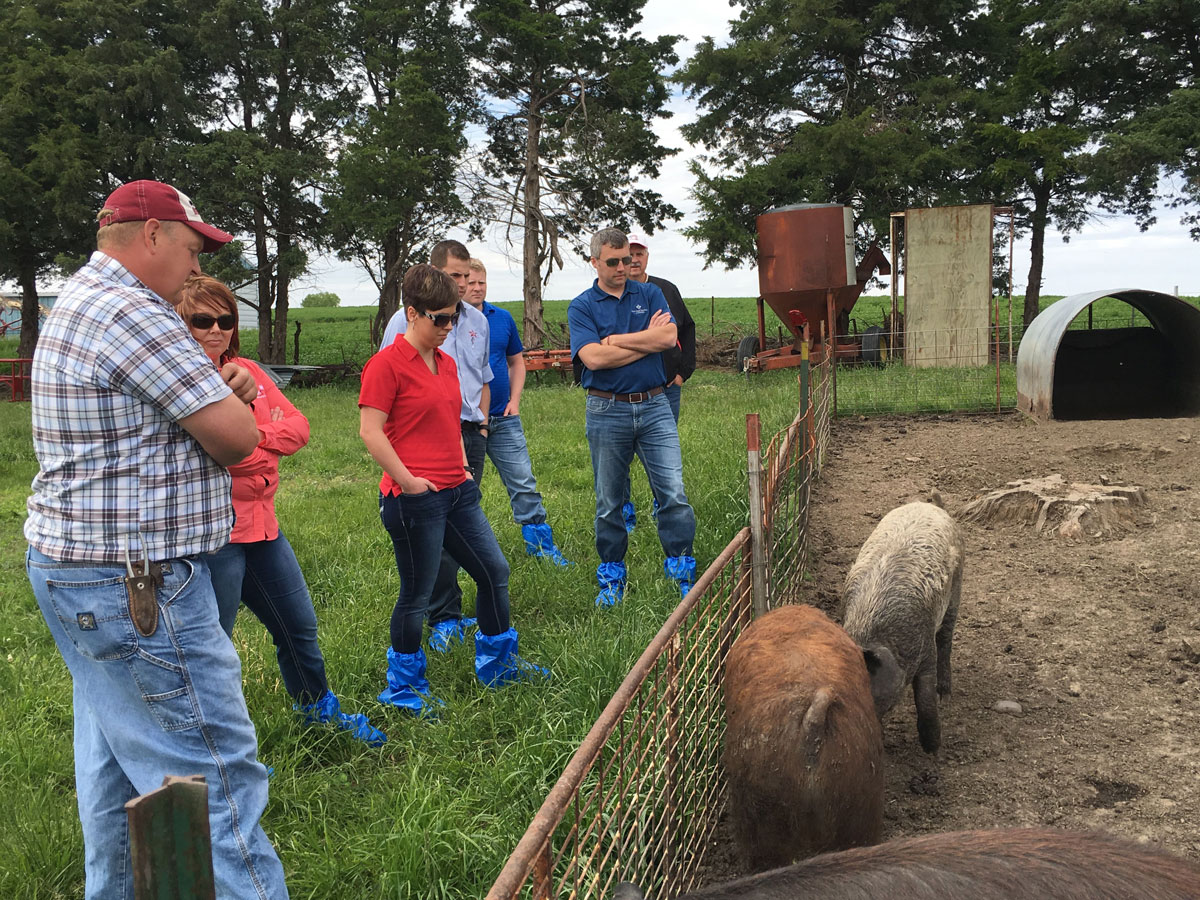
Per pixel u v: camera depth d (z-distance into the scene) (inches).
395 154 1020.5
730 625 164.9
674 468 233.0
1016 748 166.4
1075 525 276.7
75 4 1038.4
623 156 1059.3
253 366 166.2
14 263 1066.1
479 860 133.8
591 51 1103.6
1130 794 148.9
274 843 141.2
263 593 161.2
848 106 1109.1
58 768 163.6
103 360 98.0
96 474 99.3
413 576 177.3
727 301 2348.7
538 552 269.4
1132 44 983.0
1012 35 1134.4
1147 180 992.9
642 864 114.6
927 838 69.1
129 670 101.1
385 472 171.5
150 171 1088.2
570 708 172.7
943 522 184.1
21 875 129.9
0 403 891.4
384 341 211.2
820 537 294.7
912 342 796.0
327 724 169.8
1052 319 478.0
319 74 1157.1
